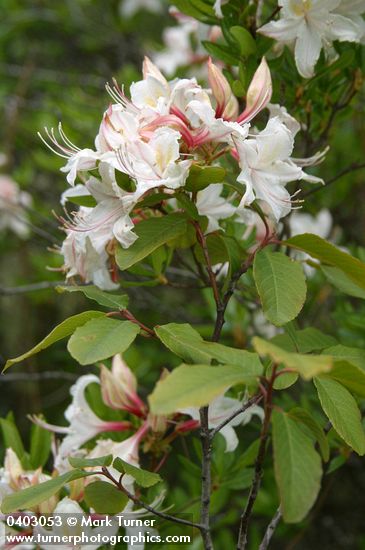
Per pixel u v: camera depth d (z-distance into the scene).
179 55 1.02
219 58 0.78
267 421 0.55
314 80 0.79
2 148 1.51
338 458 0.78
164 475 1.22
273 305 0.61
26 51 1.73
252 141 0.63
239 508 1.01
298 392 1.01
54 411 1.61
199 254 0.70
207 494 0.62
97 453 0.74
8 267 1.70
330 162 1.10
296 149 0.92
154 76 0.65
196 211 0.64
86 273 0.68
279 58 0.78
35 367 1.60
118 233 0.63
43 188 1.43
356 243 1.10
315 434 0.55
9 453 0.72
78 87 1.50
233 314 0.97
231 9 0.78
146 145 0.62
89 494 0.64
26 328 1.62
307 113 0.82
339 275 0.72
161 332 0.60
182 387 0.51
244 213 0.69
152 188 0.64
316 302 1.03
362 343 0.94
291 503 0.52
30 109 1.56
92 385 0.83
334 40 0.77
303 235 0.62
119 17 1.62
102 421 0.77
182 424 0.75
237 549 0.60
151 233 0.64
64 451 0.76
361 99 1.03
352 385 0.57
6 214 1.29
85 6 1.71
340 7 0.74
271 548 1.24
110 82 1.45
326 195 1.09
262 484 1.03
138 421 0.78
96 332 0.60
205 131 0.63
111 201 0.65
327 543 1.24
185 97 0.64
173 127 0.63
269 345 0.51
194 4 0.79
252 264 0.66
